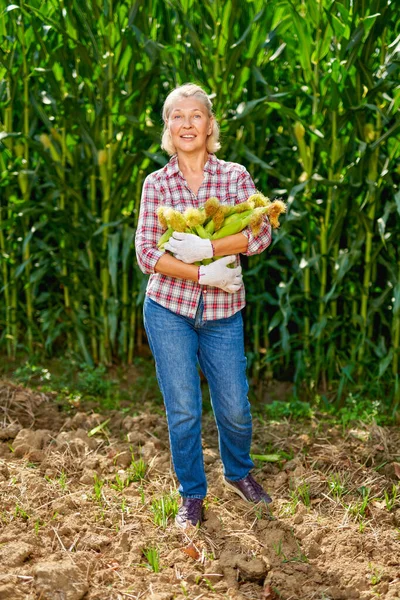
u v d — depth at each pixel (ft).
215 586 8.83
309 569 9.23
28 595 8.34
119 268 17.26
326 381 16.46
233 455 10.44
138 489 11.15
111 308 16.61
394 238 15.17
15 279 16.90
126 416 14.34
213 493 11.01
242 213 9.24
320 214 15.60
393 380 15.24
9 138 16.08
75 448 12.36
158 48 14.56
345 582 8.93
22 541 9.39
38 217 17.11
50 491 10.88
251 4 14.39
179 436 9.50
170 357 9.36
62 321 18.10
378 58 15.12
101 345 17.03
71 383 15.83
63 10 15.58
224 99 14.94
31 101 15.67
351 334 16.10
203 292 9.36
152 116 16.51
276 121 16.34
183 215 9.08
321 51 13.94
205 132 9.30
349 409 14.78
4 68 15.29
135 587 8.69
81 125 15.42
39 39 14.89
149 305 9.58
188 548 9.39
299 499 11.00
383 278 16.61
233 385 9.64
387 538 9.77
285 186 15.76
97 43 15.19
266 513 10.48
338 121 14.35
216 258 9.23
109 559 9.30
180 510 10.05
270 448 12.94
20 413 13.94
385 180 14.39
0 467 11.53
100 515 10.34
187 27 14.37
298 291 15.97
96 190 17.11
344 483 11.32
